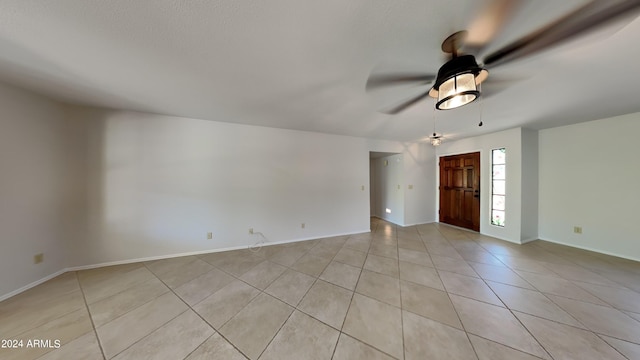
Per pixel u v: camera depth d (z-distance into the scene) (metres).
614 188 2.98
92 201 2.64
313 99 2.31
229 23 1.19
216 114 2.88
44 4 1.06
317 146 3.94
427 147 5.10
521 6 1.04
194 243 3.12
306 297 2.01
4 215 1.99
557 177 3.53
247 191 3.43
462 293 2.06
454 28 1.21
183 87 2.04
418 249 3.32
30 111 2.18
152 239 2.91
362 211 4.36
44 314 1.76
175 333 1.55
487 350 1.39
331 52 1.46
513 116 2.92
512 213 3.65
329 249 3.35
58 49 1.46
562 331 1.54
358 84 1.94
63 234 2.50
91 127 2.62
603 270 2.52
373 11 1.10
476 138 4.24
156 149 2.91
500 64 1.56
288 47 1.42
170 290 2.14
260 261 2.88
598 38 1.26
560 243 3.50
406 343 1.45
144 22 1.19
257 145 3.48
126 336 1.52
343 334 1.54
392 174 5.20
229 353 1.38
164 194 2.96
